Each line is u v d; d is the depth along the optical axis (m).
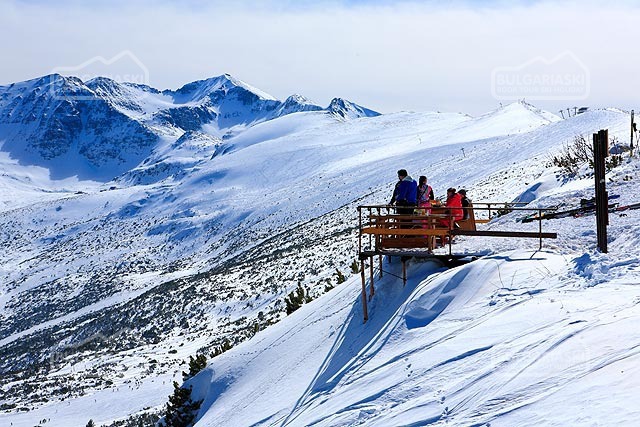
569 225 14.88
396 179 105.56
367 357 12.27
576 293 10.14
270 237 105.69
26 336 87.50
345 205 99.62
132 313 65.06
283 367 16.52
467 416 7.63
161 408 31.19
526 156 57.44
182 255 140.62
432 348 10.52
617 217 14.35
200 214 174.00
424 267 14.84
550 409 6.84
